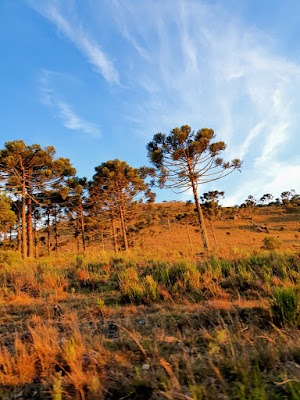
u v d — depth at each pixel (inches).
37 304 201.3
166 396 70.1
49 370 92.4
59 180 836.6
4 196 764.6
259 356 89.8
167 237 2025.1
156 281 240.1
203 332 119.3
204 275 246.8
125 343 112.3
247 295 194.9
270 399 67.1
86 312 174.6
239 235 2075.5
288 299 130.2
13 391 84.5
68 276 322.3
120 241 1357.0
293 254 304.0
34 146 754.2
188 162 643.5
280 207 3351.4
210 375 82.2
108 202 1008.2
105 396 77.7
